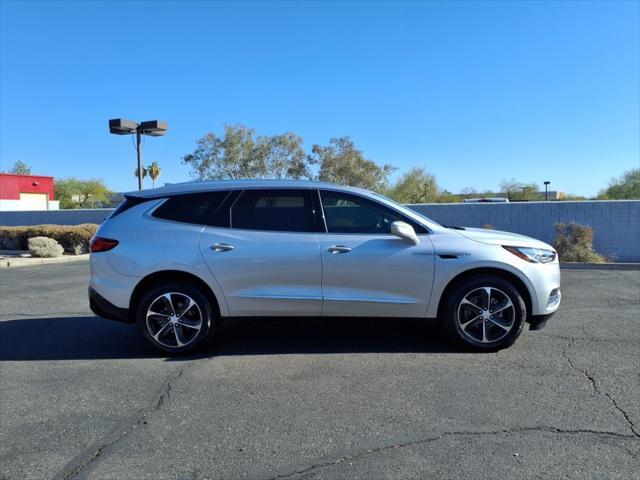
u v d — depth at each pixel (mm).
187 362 5262
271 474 3160
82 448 3518
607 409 3979
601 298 8500
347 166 40938
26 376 4918
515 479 3047
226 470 3211
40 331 6613
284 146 41719
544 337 5988
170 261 5301
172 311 5387
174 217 5496
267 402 4223
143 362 5289
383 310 5363
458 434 3615
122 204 5703
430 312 5391
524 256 5355
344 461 3287
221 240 5348
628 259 14344
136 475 3168
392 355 5391
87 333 6504
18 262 15359
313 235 5371
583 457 3279
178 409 4117
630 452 3330
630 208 14250
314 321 5422
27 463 3328
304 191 5520
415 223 5457
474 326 5410
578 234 13711
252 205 5512
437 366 5016
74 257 17078
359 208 5496
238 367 5078
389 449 3426
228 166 41562
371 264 5285
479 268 5355
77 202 65188
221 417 3959
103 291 5402
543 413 3926
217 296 5340
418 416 3912
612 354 5324
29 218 23891
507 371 4840
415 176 51688
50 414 4066
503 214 15508
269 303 5340
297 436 3631
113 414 4047
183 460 3336
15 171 73875
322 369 4984
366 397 4289
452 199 52656
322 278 5309
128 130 18328
